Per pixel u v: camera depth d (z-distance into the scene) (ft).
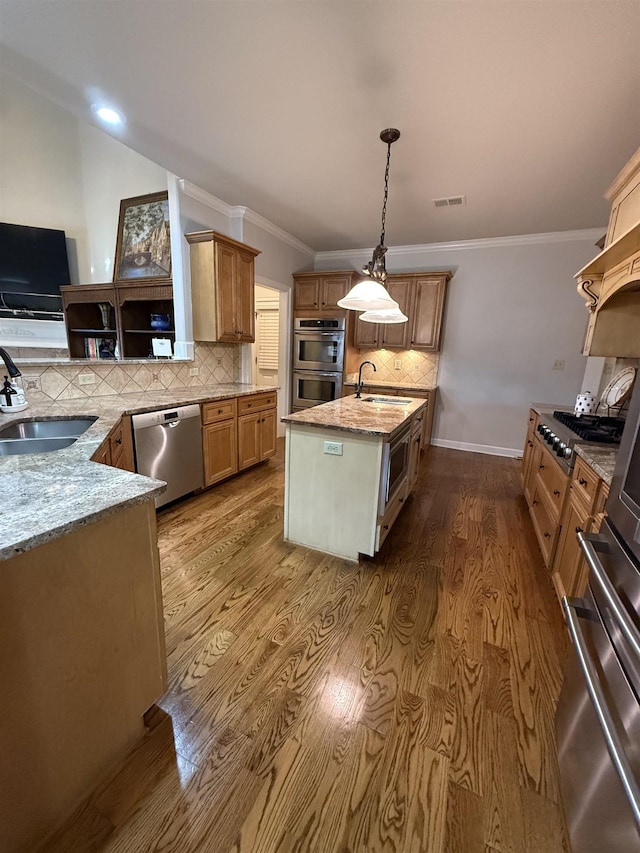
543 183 9.57
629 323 7.39
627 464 3.43
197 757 3.84
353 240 15.56
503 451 15.75
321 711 4.38
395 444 7.66
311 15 4.93
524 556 7.94
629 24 4.83
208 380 12.59
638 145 7.65
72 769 3.30
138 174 13.73
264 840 3.21
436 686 4.76
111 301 12.75
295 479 7.75
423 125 7.30
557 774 3.79
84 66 6.07
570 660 4.00
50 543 2.85
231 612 5.98
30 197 15.03
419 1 4.65
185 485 9.77
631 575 2.97
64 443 6.10
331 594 6.50
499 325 15.07
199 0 4.77
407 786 3.64
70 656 3.13
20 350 15.25
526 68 5.71
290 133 7.80
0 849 2.81
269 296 18.75
